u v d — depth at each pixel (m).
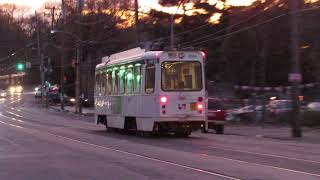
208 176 14.99
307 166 16.92
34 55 137.88
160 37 78.81
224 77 79.62
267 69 77.19
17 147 24.61
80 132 35.38
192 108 29.16
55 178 15.22
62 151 22.62
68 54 109.50
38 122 52.06
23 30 142.00
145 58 29.64
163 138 29.48
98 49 102.00
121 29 102.12
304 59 63.09
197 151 22.05
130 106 31.47
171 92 28.84
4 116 65.75
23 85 181.88
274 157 19.61
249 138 30.98
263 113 47.84
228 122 48.31
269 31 72.56
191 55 29.39
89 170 16.69
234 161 18.38
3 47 142.50
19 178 15.28
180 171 16.09
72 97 120.94
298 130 32.69
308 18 57.41
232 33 71.94
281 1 71.25
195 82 29.39
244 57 77.00
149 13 81.12
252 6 74.69
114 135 32.06
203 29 79.50
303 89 62.06
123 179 14.80
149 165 17.66
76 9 103.06
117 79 33.75
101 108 36.91
